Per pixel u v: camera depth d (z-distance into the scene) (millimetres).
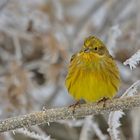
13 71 13430
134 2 14773
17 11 14500
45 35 13891
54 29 14219
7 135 12766
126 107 7914
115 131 9234
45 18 14352
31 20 14188
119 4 14898
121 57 13914
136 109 13344
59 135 13961
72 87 8828
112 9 14891
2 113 13016
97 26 14539
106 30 14062
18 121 8000
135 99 7891
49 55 13797
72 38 14336
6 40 14547
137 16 14367
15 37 14164
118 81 8930
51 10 14453
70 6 15406
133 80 13938
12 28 14516
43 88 14219
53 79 13766
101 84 8664
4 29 14242
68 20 14602
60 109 8023
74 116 7938
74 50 13859
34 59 14445
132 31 14000
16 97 13109
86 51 8742
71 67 8859
